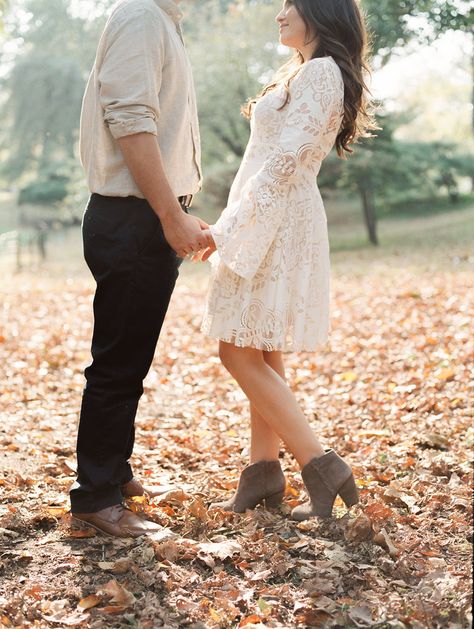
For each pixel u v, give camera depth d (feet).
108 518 9.11
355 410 16.30
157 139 8.86
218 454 13.26
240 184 9.91
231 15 85.46
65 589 7.98
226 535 9.29
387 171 83.51
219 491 11.00
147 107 8.45
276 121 9.64
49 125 122.93
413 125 129.08
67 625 7.37
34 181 116.16
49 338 26.71
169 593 7.97
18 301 40.34
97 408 9.05
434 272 48.96
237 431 15.06
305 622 7.54
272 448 10.17
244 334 9.33
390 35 28.63
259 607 7.72
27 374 20.93
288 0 9.92
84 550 8.75
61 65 121.80
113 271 8.79
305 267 9.48
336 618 7.52
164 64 8.73
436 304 30.73
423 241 80.64
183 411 17.02
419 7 28.04
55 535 9.17
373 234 85.10
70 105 122.42
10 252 100.73
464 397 15.51
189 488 11.14
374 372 19.81
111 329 8.95
